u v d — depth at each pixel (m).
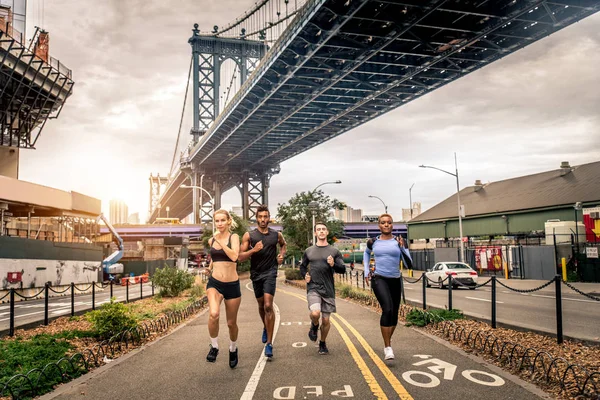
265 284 7.95
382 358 7.76
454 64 67.88
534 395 5.73
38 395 6.41
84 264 40.72
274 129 102.38
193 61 142.25
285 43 65.81
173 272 23.44
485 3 53.34
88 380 7.00
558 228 37.66
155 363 7.96
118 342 9.88
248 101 88.44
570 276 31.94
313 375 6.81
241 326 12.16
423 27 58.28
